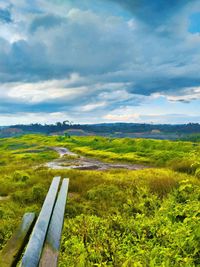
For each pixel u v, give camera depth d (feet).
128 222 21.22
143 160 137.18
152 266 11.28
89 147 273.54
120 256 13.48
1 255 6.93
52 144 378.32
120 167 123.24
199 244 11.46
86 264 12.85
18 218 33.47
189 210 14.34
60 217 9.30
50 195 12.12
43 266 6.21
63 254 14.56
